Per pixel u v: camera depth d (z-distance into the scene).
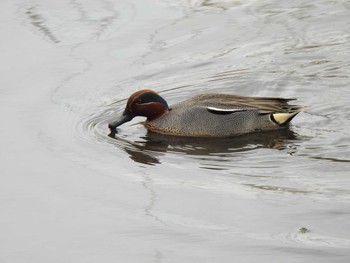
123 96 16.62
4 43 18.67
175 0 21.34
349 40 18.80
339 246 10.48
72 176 13.09
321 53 18.23
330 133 14.70
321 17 20.14
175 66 17.89
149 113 15.46
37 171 13.30
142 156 13.99
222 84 17.12
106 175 13.11
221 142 14.77
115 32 19.28
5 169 13.37
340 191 12.10
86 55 18.19
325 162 13.36
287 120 15.09
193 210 11.75
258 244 10.67
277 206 11.70
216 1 21.28
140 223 11.43
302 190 12.23
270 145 14.39
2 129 14.96
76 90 16.73
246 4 21.09
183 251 10.63
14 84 16.86
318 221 11.18
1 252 10.83
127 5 20.91
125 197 12.27
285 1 21.22
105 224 11.46
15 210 11.98
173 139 15.02
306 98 16.33
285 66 17.77
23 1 21.06
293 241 10.68
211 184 12.63
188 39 19.06
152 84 17.14
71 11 20.38
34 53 18.23
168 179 12.91
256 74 17.47
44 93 16.53
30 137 14.66
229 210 11.66
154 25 19.69
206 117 15.23
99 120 15.68
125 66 17.80
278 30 19.47
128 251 10.71
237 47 18.73
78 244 10.95
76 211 11.88
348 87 16.59
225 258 10.41
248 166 13.38
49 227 11.45
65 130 15.05
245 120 15.19
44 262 10.55
